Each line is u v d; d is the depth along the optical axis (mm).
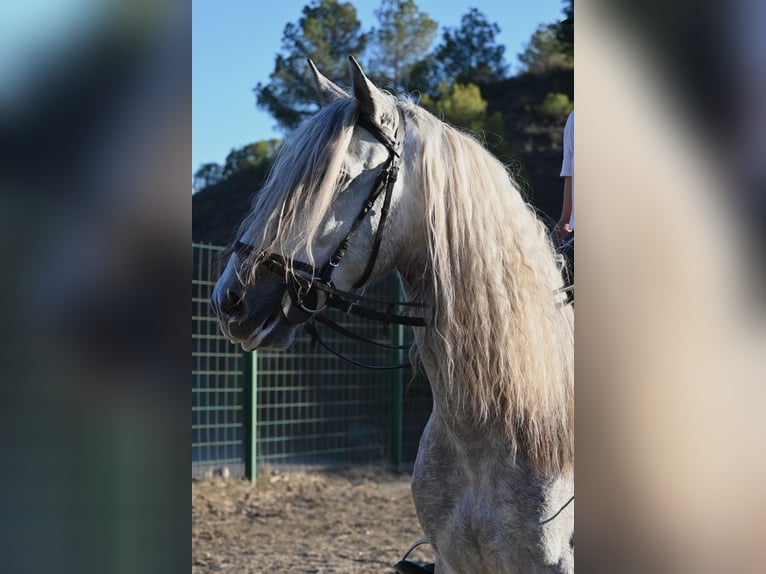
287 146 1864
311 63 2186
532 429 1798
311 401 9062
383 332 2000
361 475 7586
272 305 1786
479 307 1789
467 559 1930
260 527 5719
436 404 1909
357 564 4859
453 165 1863
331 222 1792
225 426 7086
